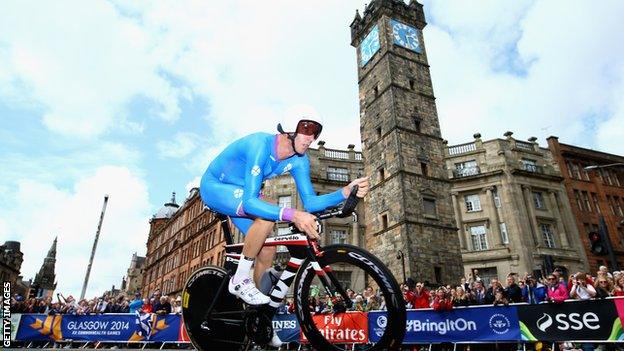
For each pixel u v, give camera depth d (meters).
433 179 28.58
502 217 34.66
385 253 27.16
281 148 2.85
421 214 26.69
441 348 9.57
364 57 35.88
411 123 30.00
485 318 9.03
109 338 12.65
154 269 66.50
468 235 35.31
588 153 41.28
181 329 12.20
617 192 40.78
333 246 2.41
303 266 2.51
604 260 35.78
